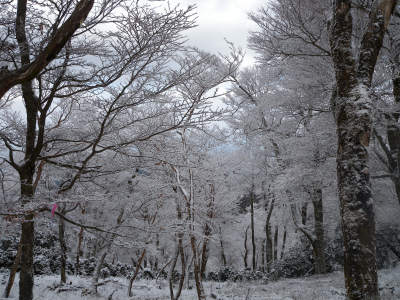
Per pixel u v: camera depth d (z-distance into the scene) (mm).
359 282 4949
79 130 7152
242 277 15523
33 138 5938
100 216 14508
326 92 9492
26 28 5172
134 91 5539
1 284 10203
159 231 6645
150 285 13172
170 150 6887
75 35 4859
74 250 19891
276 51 8867
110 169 6582
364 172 5371
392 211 14398
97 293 10023
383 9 6430
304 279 12633
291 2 7801
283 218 20906
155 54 5270
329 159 10898
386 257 15070
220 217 18312
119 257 27172
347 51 6121
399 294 7512
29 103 5969
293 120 12164
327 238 16312
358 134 5543
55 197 5266
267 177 17406
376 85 8664
